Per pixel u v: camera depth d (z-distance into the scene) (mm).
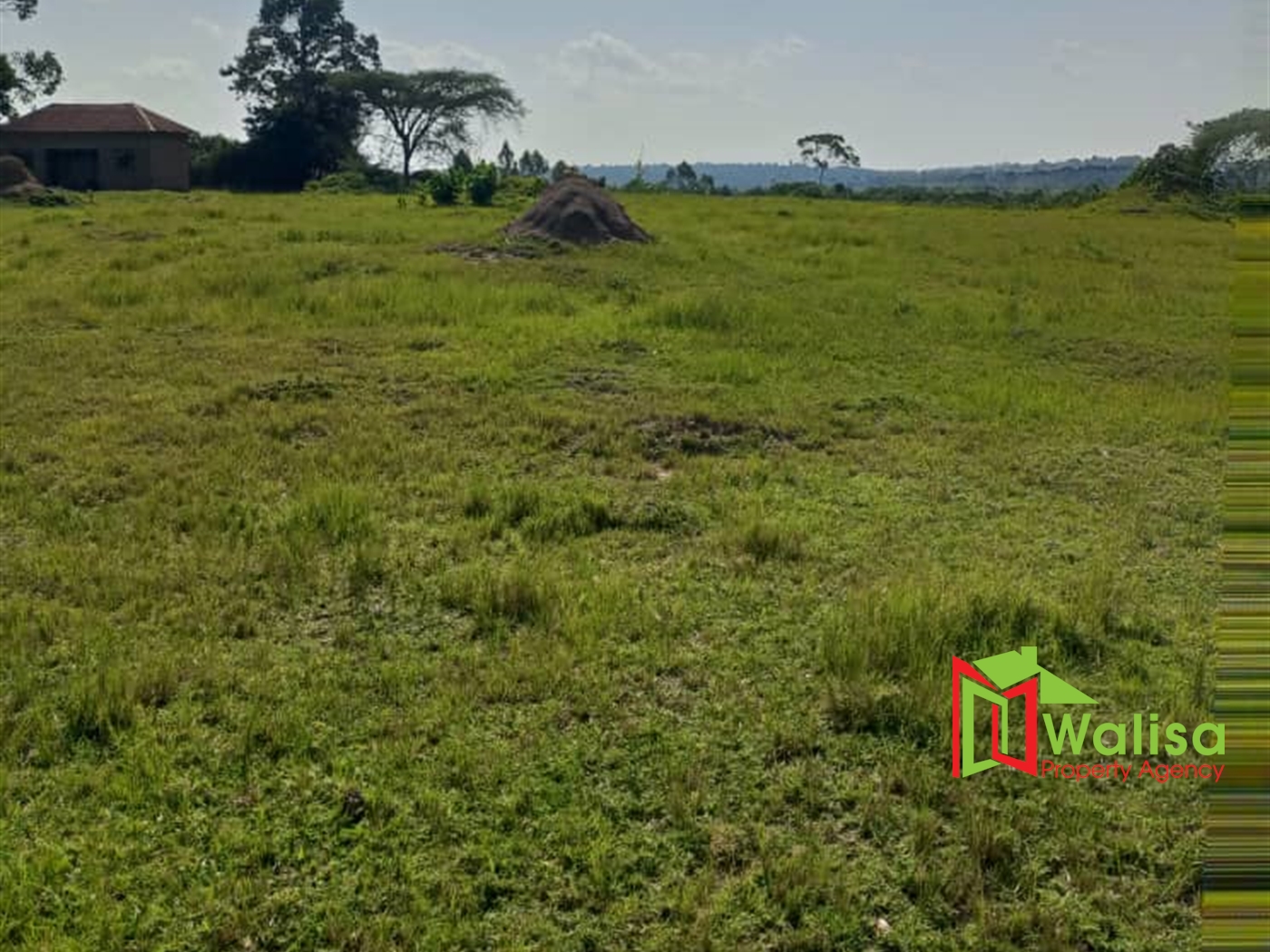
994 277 13438
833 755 3285
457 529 5055
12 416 6648
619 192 29266
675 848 2863
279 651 3904
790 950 2529
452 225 16844
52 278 11227
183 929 2539
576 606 4234
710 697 3615
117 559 4648
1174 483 6055
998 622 4051
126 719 3402
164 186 40938
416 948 2510
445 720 3438
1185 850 2865
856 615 4082
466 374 7828
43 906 2596
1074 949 2545
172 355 8203
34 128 39438
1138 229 20219
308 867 2768
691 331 9438
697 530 5203
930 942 2555
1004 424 7180
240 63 47562
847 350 9047
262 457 6004
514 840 2875
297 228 15609
